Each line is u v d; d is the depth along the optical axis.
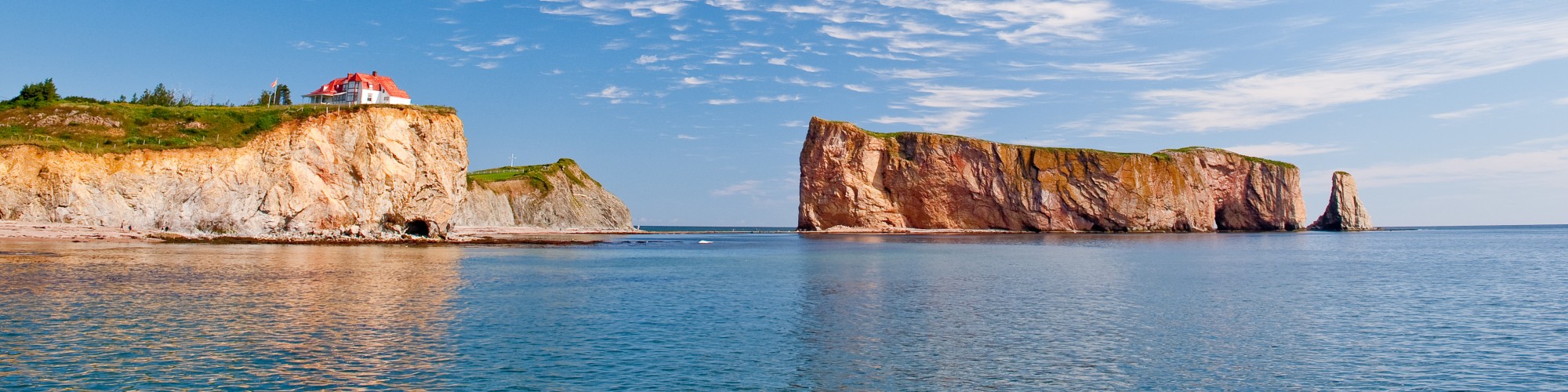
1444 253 82.12
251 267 45.72
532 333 26.47
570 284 41.88
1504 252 84.88
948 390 19.94
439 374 20.66
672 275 48.34
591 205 162.38
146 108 78.00
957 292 39.78
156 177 67.12
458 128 86.56
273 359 21.75
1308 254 78.44
